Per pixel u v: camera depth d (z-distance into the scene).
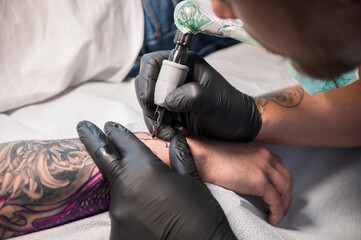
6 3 0.98
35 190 0.64
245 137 0.88
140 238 0.61
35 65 1.01
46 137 0.87
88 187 0.69
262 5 0.35
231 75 1.20
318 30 0.36
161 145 0.79
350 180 0.96
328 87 0.74
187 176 0.67
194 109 0.75
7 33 0.98
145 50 1.24
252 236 0.67
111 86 1.16
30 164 0.67
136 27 1.16
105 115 0.96
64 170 0.68
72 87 1.13
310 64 0.42
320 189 0.95
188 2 0.67
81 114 0.96
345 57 0.40
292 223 0.90
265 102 0.92
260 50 1.40
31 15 1.02
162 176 0.64
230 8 0.43
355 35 0.36
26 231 0.66
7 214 0.62
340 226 0.89
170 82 0.72
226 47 1.49
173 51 0.73
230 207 0.70
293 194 0.97
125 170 0.65
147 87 0.78
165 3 1.21
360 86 0.93
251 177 0.79
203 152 0.79
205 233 0.60
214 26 0.70
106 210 0.74
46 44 1.03
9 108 0.98
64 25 1.04
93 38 1.07
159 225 0.61
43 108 1.02
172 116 0.83
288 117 0.90
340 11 0.33
